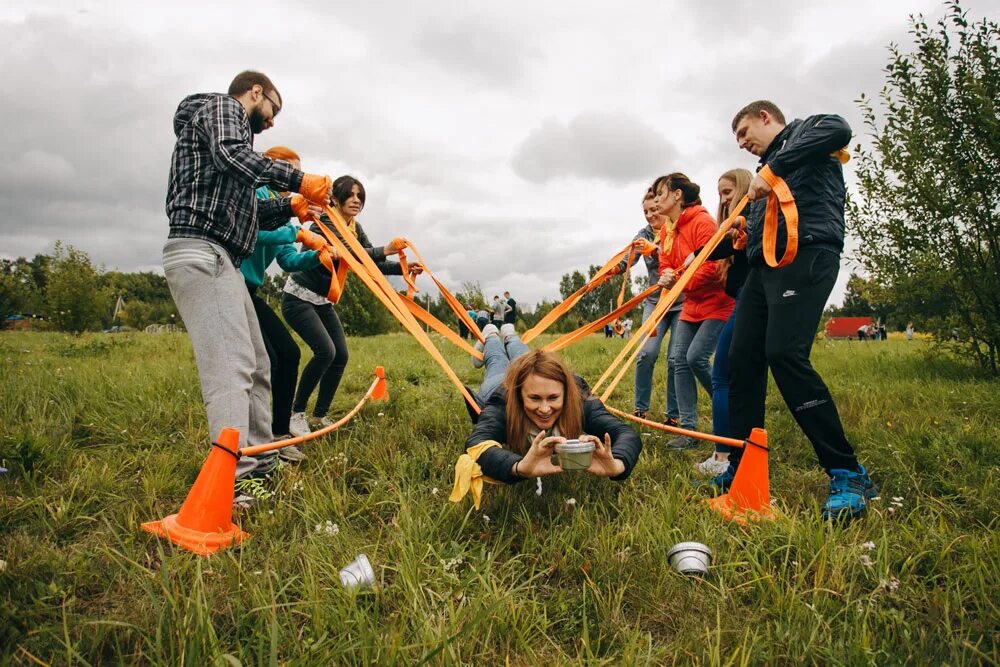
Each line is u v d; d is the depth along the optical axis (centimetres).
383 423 408
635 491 286
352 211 424
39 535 237
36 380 482
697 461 367
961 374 602
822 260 274
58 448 326
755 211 302
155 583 194
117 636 165
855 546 220
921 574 215
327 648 161
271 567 208
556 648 175
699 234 420
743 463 268
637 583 206
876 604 190
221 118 269
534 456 238
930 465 318
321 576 204
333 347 419
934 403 461
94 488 279
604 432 293
